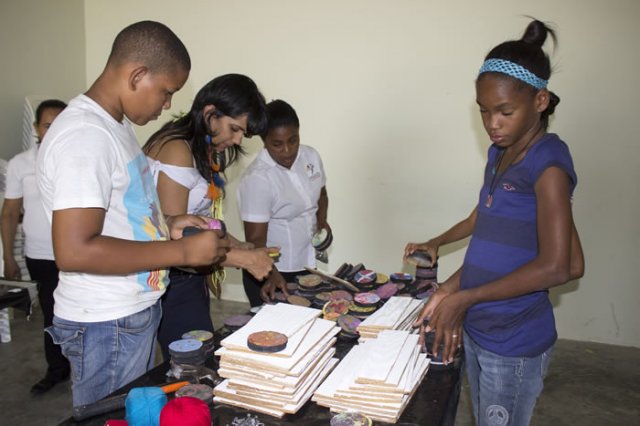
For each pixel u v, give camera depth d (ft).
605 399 9.78
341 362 4.39
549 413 9.31
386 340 4.51
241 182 8.09
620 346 12.01
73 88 14.98
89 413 3.70
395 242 13.25
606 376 10.64
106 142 4.13
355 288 6.63
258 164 7.99
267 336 4.09
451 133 12.38
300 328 4.34
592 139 11.47
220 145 5.94
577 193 11.76
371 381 3.79
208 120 5.73
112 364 4.58
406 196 12.98
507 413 4.67
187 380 4.23
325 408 3.88
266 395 3.81
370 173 13.16
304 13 12.98
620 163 11.40
